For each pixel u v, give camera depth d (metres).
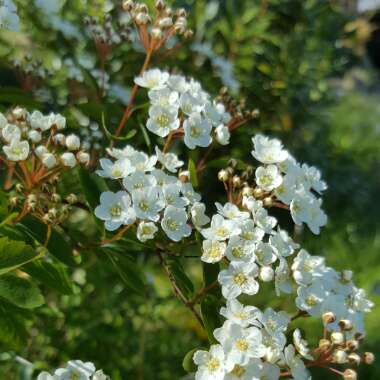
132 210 0.11
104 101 0.16
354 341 0.11
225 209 0.12
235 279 0.11
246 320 0.10
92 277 0.17
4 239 0.10
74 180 0.14
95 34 0.17
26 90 0.17
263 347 0.10
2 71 0.18
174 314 0.21
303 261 0.12
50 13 0.18
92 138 0.16
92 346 0.18
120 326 0.19
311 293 0.11
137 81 0.13
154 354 0.20
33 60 0.18
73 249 0.13
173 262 0.12
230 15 0.20
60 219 0.11
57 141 0.12
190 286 0.12
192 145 0.12
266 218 0.12
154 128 0.12
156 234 0.12
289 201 0.12
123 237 0.12
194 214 0.12
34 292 0.11
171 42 0.19
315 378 0.20
